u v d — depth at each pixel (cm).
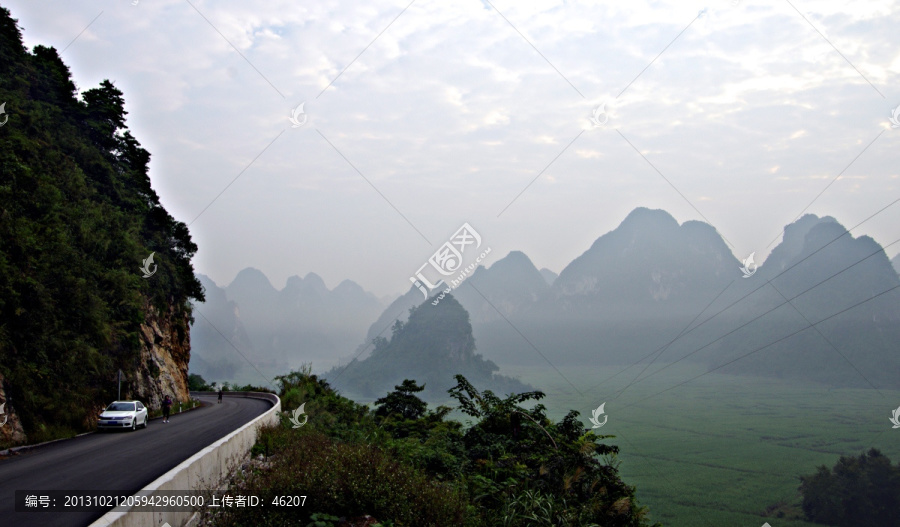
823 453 9575
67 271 2667
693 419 13400
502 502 1166
